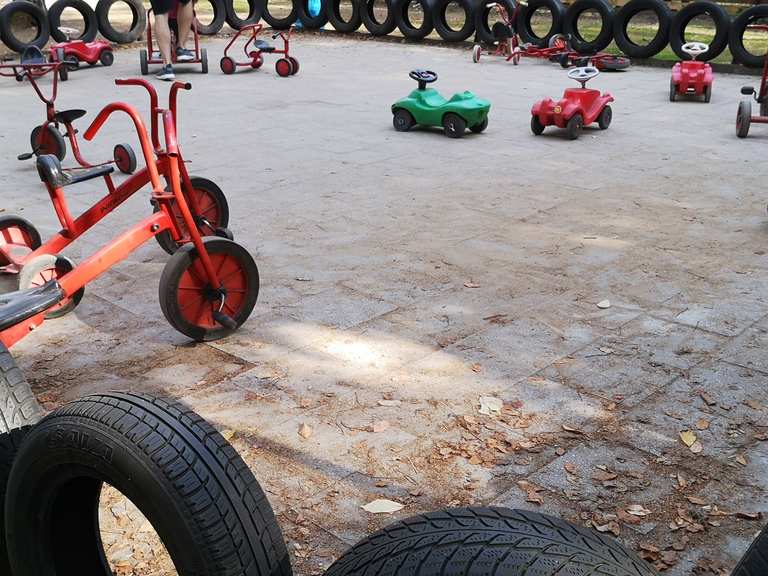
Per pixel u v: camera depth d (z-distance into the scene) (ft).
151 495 6.08
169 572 8.64
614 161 24.22
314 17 53.72
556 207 20.01
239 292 13.60
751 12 39.81
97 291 15.49
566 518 9.23
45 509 6.83
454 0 48.32
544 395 11.70
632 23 58.90
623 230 18.34
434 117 27.25
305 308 14.58
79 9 47.09
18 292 11.53
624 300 14.73
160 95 34.76
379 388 11.96
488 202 20.43
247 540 6.17
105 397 6.62
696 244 17.43
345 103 32.91
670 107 32.19
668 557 8.64
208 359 12.89
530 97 34.14
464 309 14.46
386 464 10.24
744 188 21.43
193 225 12.75
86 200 20.88
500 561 5.41
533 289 15.25
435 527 5.83
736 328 13.61
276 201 20.59
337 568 5.91
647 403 11.48
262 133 27.81
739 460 10.19
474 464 10.21
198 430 6.40
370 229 18.54
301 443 10.67
